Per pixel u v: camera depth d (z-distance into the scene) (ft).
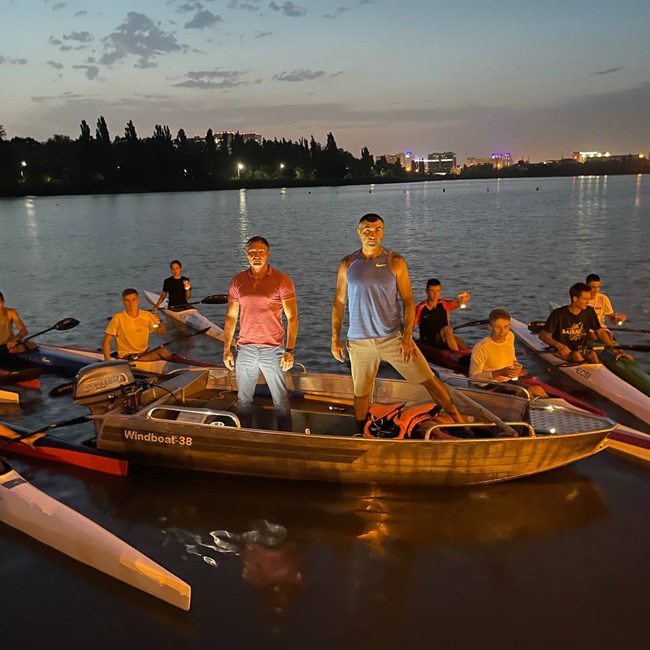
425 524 15.67
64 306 46.60
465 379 23.54
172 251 81.82
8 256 78.95
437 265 64.08
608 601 12.76
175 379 21.65
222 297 38.83
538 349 32.17
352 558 14.34
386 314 16.90
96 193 453.58
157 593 13.15
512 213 147.84
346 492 17.22
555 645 11.59
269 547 14.82
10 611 12.83
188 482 18.03
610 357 27.43
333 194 392.06
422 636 11.88
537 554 14.39
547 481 17.81
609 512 16.16
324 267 63.72
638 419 23.15
